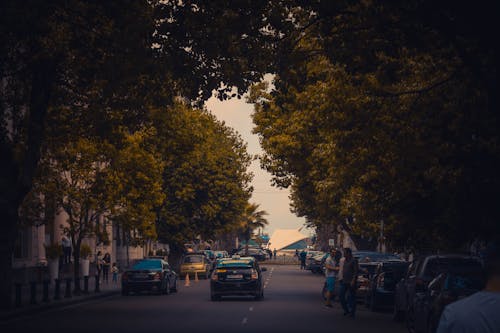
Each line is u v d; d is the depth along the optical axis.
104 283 48.91
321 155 35.75
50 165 35.53
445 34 17.19
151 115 28.83
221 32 17.91
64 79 27.66
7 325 22.31
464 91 20.98
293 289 43.91
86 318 24.69
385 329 21.33
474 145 19.94
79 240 36.72
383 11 17.62
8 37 22.42
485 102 19.98
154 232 41.44
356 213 42.38
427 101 22.78
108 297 36.75
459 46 17.58
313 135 41.28
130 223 38.75
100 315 25.88
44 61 24.28
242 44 18.75
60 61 24.94
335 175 34.84
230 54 18.56
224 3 17.83
